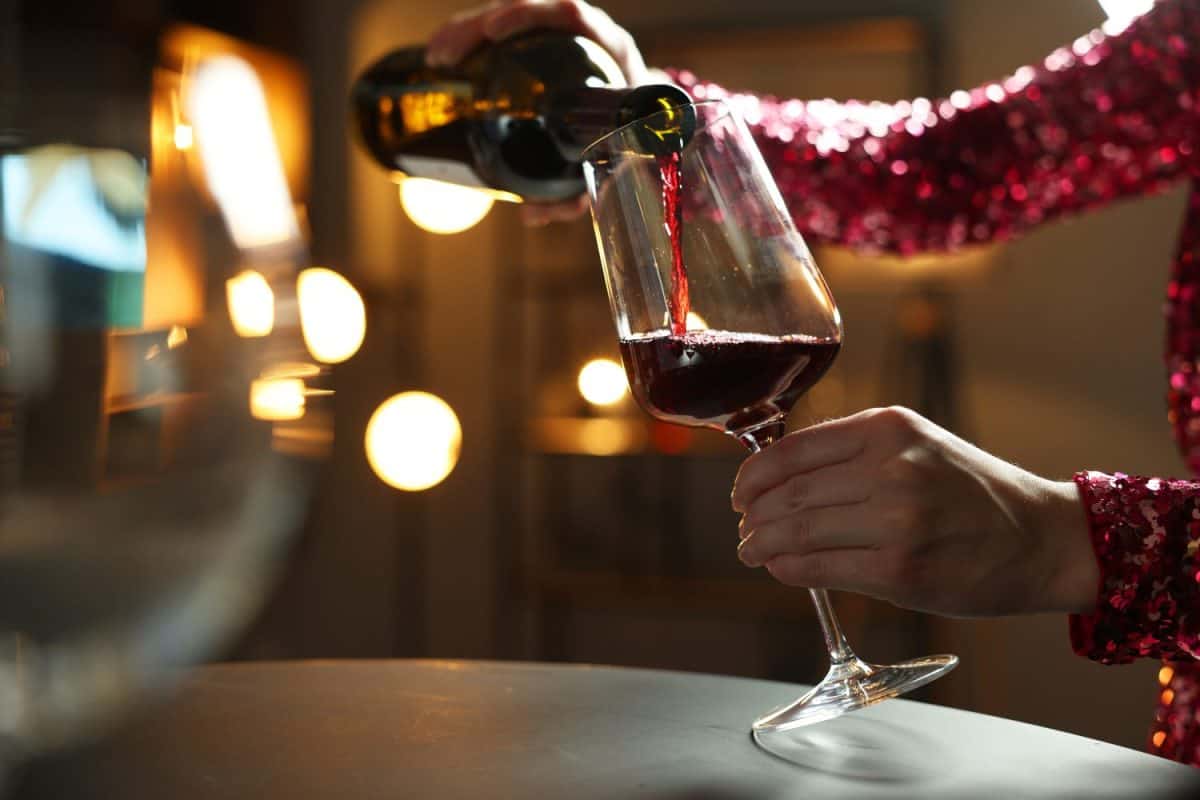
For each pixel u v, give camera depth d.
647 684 0.75
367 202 3.51
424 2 3.46
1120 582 0.71
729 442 3.30
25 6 0.27
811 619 3.22
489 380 3.48
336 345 3.02
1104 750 0.62
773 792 0.54
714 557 3.32
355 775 0.56
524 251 3.46
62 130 0.26
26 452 0.25
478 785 0.55
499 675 0.78
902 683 0.67
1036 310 3.05
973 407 3.09
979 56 3.04
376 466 3.30
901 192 1.25
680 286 0.68
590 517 3.42
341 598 3.57
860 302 3.13
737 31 3.17
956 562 0.68
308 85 3.47
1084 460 3.03
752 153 0.70
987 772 0.58
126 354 0.26
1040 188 1.22
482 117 1.02
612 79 0.98
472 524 3.51
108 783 0.54
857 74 3.12
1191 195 1.09
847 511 0.67
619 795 0.54
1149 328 3.00
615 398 3.37
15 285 0.25
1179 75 1.11
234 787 0.54
